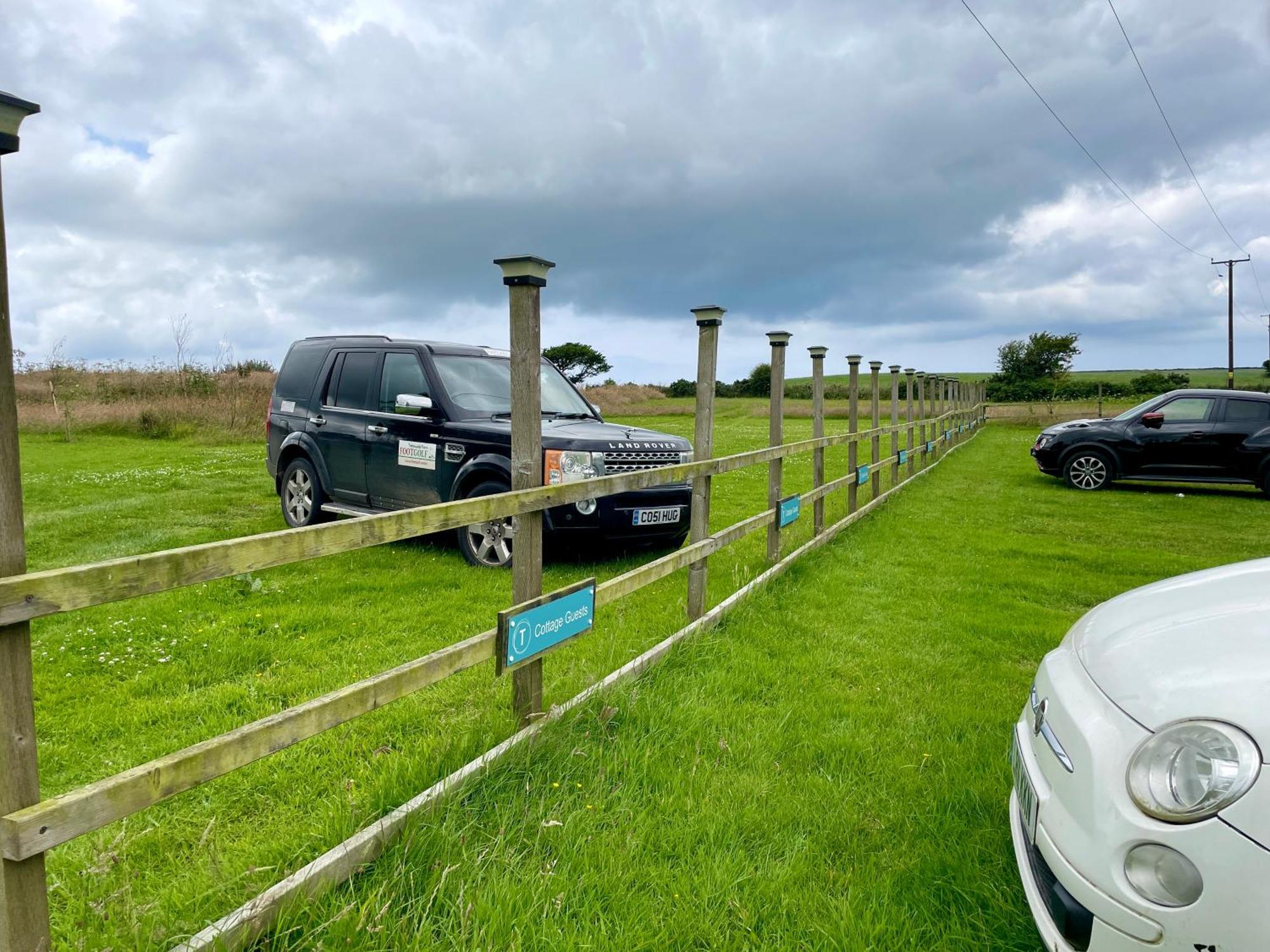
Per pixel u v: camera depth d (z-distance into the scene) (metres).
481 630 4.70
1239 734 1.54
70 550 6.98
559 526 5.91
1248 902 1.41
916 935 2.09
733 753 3.09
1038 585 6.25
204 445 19.39
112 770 3.02
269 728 1.87
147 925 1.92
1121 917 1.57
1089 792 1.71
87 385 27.20
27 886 1.46
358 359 7.41
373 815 2.36
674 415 38.66
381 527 2.20
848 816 2.67
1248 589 2.15
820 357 7.27
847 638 4.71
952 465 16.64
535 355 2.88
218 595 5.52
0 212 1.37
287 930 1.89
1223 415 12.09
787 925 2.12
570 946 1.97
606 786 2.74
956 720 3.51
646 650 4.12
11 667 1.42
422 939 1.94
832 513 9.49
